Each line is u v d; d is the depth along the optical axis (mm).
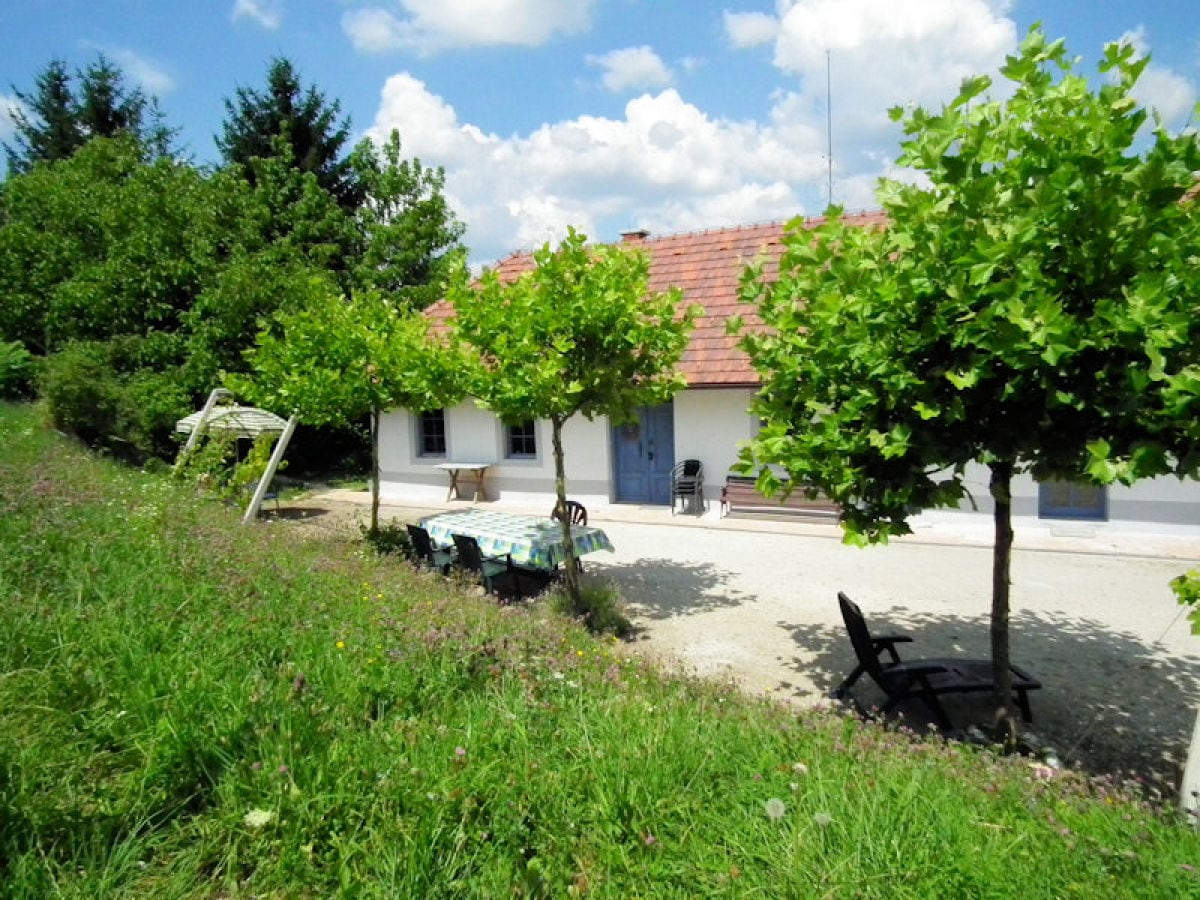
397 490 18047
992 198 4316
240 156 27250
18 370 19578
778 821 2930
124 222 19578
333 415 10609
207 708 3303
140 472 12422
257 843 2561
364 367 10328
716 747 3525
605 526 13492
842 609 6035
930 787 3338
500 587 9070
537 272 7859
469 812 2859
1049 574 9891
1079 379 4301
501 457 16516
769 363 5676
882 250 4926
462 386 8273
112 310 18875
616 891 2584
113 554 5453
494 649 4477
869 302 4664
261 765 2889
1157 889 2578
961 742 5004
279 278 19016
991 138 4551
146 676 3441
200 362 17859
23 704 3184
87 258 20375
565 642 5383
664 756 3330
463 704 3771
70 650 3715
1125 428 4344
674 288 8078
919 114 4652
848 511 5152
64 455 11703
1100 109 4113
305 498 17859
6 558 4969
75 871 2354
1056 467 4625
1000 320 4184
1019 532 12016
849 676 6207
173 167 22375
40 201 22625
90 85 31328
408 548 10141
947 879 2578
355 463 23484
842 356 4906
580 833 2883
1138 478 4121
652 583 9812
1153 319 3787
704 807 3062
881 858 2682
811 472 5117
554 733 3555
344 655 4113
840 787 3213
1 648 3625
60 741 2982
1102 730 5664
